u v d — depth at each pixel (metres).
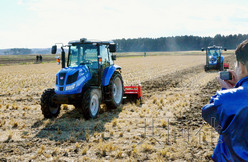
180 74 21.47
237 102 1.28
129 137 5.86
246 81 1.34
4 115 8.23
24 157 4.86
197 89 13.33
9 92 13.30
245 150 1.30
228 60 41.34
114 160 4.62
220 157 1.47
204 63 37.75
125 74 22.08
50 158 4.79
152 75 21.05
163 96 11.29
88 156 4.85
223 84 1.61
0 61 58.09
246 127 1.28
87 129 6.57
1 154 5.01
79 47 8.32
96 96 7.72
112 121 7.13
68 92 7.19
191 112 8.16
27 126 6.99
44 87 15.35
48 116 7.66
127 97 10.05
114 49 7.94
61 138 5.92
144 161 4.55
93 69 8.22
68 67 7.92
